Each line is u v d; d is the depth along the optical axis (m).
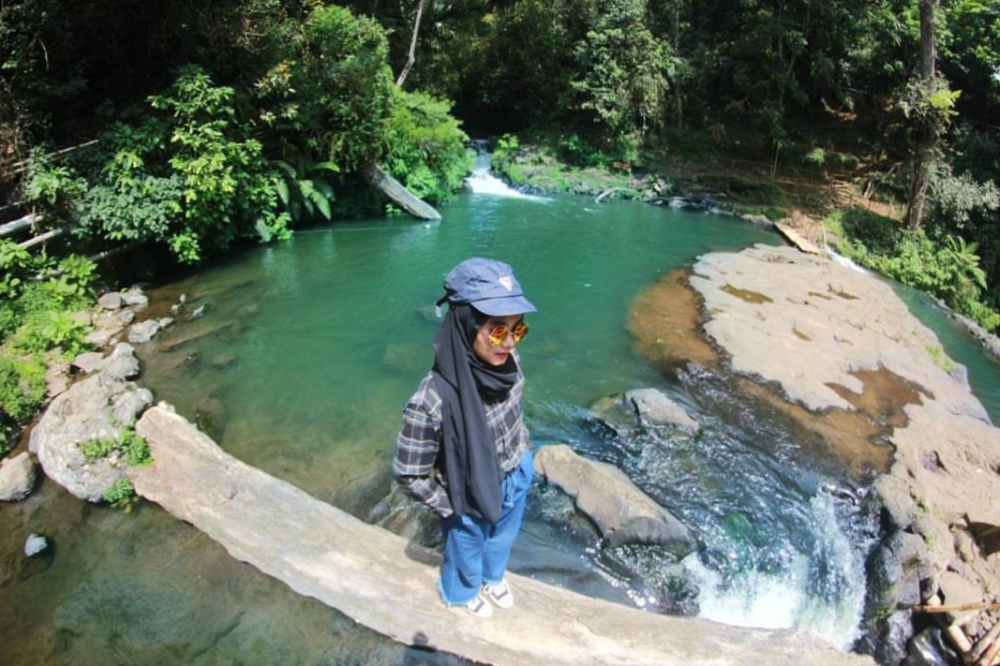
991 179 15.35
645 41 16.33
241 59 8.75
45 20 6.76
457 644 2.82
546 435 5.04
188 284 7.71
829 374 6.32
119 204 6.79
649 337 7.02
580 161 16.45
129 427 4.28
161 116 7.55
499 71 17.92
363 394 5.46
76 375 5.33
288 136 9.91
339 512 3.71
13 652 2.90
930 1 13.52
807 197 15.24
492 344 1.92
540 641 2.84
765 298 8.42
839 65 17.95
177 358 5.85
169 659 2.85
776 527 4.27
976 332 9.84
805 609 3.87
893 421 5.60
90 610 3.10
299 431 4.86
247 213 8.80
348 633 2.94
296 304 7.35
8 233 6.27
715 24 19.52
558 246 10.55
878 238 13.84
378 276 8.43
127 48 8.09
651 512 3.98
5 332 5.52
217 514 3.64
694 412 5.50
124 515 3.71
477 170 16.05
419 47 17.97
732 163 16.98
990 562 4.27
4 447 4.32
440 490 2.23
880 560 4.08
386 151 11.50
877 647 3.80
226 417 4.98
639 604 3.61
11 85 6.70
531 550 3.83
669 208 14.42
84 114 7.74
